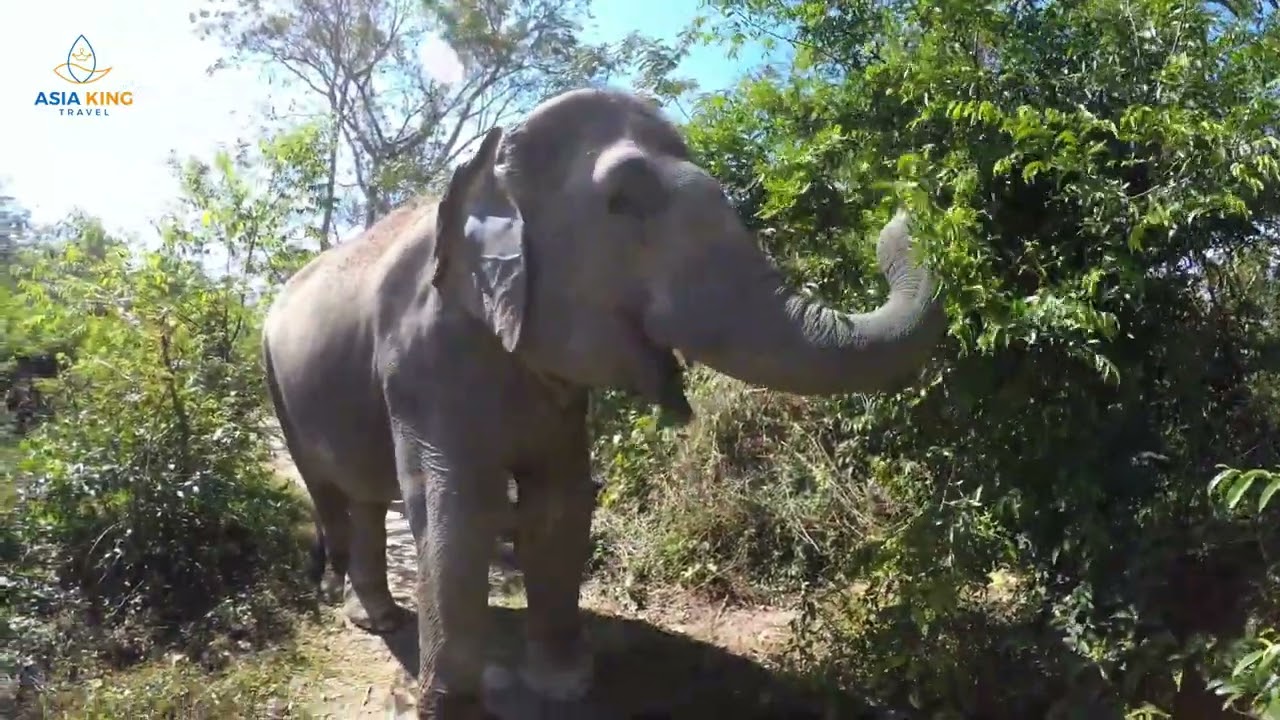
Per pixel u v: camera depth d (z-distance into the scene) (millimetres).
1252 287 3377
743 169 4242
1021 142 3020
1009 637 3145
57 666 3865
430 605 3223
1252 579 3062
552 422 3324
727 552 4883
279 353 4238
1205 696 2996
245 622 4402
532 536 3582
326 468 4145
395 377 3344
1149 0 3125
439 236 3086
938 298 2436
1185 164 2836
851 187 3438
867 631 3594
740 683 3820
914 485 3578
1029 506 3160
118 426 4883
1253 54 3090
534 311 2840
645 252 2652
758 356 2496
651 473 5328
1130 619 2895
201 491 4785
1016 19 3398
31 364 6914
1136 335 3129
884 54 3635
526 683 3625
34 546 4559
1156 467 3113
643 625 4434
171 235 6242
